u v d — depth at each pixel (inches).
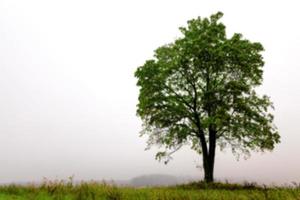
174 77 1007.6
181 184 883.4
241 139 969.5
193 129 999.6
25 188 527.5
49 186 526.6
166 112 987.3
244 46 958.4
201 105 976.3
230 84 936.3
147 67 1000.9
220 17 1012.5
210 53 927.0
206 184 829.2
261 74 983.0
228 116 893.8
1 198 438.9
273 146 936.3
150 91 1003.9
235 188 798.5
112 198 468.4
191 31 1016.2
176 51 1001.5
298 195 447.5
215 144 1002.7
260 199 481.4
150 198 470.6
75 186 540.1
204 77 992.9
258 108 950.4
